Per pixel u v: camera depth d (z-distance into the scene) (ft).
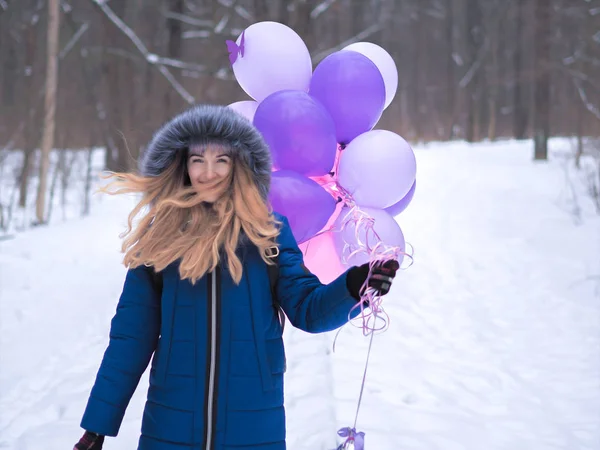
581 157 53.67
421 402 14.24
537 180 45.24
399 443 12.00
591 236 29.84
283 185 10.87
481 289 23.36
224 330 6.52
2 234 33.24
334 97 11.85
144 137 38.55
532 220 33.55
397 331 18.83
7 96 62.90
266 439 6.47
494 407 14.32
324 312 6.52
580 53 65.36
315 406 13.03
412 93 117.50
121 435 12.16
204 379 6.41
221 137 7.06
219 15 50.42
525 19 91.40
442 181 46.52
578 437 12.87
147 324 6.79
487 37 102.37
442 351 17.61
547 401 14.71
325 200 11.12
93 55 57.26
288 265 6.91
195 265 6.46
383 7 93.09
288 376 14.69
